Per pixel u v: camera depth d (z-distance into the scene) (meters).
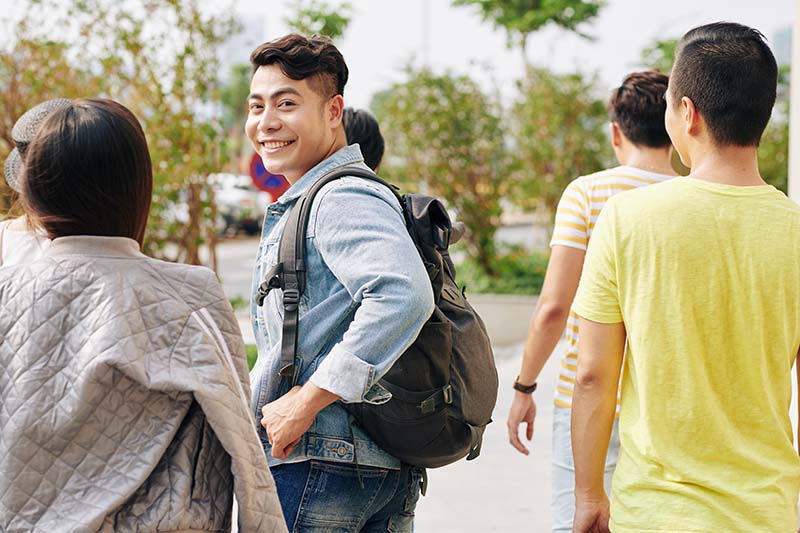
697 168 2.36
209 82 9.57
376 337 2.38
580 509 2.45
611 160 14.42
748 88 2.29
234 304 11.34
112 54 9.12
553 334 3.27
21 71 8.82
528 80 14.51
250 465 2.07
